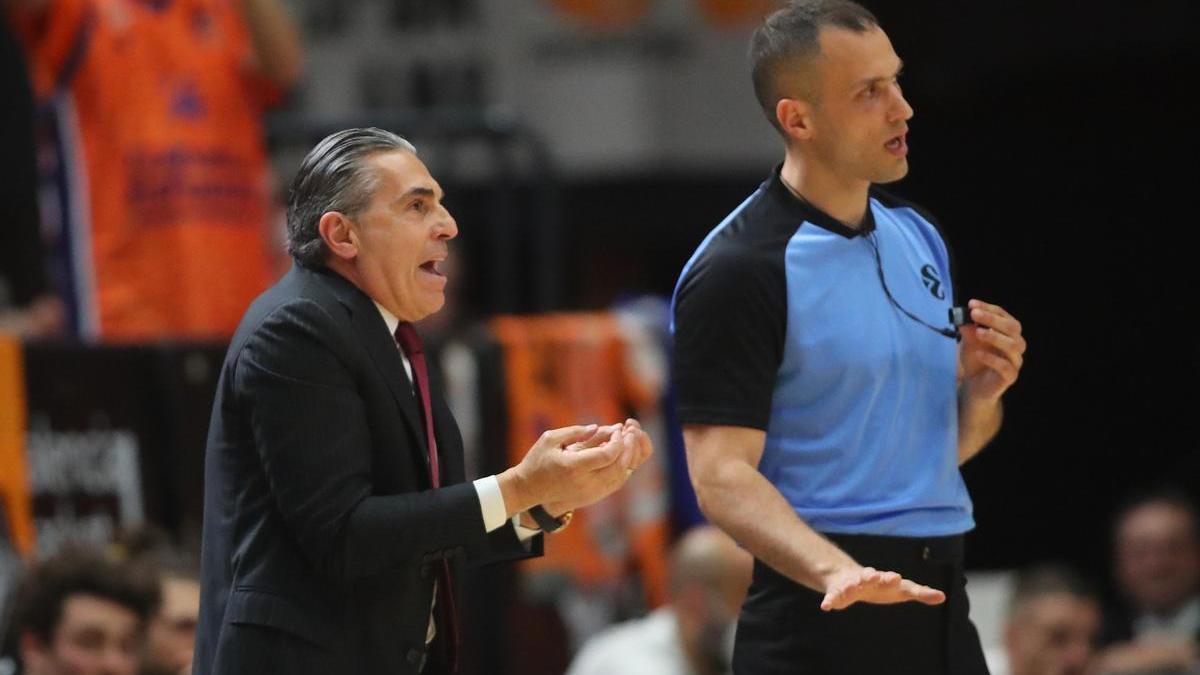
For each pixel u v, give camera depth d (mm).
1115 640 23859
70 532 17672
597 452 10359
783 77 11461
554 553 21219
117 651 15617
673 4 28609
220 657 10555
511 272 22672
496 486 10453
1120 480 31344
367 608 10680
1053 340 30859
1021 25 26828
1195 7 26578
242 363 10641
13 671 15875
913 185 29781
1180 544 23906
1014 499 31453
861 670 11430
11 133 26406
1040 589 21234
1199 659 21750
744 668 11734
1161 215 30516
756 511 11109
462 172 26344
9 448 17391
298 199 11008
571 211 28625
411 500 10438
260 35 20812
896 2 26484
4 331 20766
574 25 28375
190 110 20188
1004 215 30047
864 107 11336
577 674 20859
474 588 20234
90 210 19906
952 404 11773
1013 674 21203
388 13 27766
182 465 18359
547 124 28344
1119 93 29406
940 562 11539
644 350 22469
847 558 10797
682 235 29812
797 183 11664
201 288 19969
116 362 18125
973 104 28844
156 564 15945
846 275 11484
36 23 19781
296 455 10430
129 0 19984
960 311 11867
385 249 10844
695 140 28812
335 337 10609
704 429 11453
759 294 11367
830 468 11430
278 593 10539
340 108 27484
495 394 20562
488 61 27984
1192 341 31031
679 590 20656
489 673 20219
